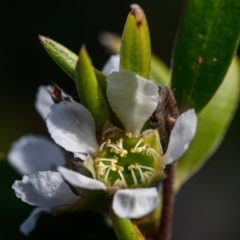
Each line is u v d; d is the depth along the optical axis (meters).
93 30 0.29
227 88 0.16
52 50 0.13
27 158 0.16
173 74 0.14
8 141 0.27
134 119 0.13
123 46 0.13
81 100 0.13
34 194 0.13
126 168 0.14
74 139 0.13
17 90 0.28
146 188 0.13
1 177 0.16
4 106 0.28
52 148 0.16
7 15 0.29
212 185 0.26
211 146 0.15
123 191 0.13
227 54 0.14
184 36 0.14
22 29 0.29
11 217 0.15
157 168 0.13
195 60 0.14
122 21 0.29
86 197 0.13
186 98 0.14
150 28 0.28
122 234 0.13
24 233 0.14
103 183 0.13
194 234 0.26
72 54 0.13
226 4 0.14
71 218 0.15
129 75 0.13
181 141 0.13
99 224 0.15
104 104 0.13
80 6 0.29
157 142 0.14
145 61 0.13
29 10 0.29
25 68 0.28
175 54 0.14
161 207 0.14
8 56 0.29
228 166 0.26
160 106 0.13
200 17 0.14
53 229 0.15
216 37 0.14
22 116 0.27
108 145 0.13
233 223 0.26
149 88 0.13
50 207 0.14
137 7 0.13
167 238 0.14
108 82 0.13
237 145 0.26
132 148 0.14
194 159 0.15
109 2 0.29
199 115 0.15
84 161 0.13
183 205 0.26
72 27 0.29
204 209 0.26
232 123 0.26
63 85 0.28
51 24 0.29
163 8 0.28
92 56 0.29
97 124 0.13
